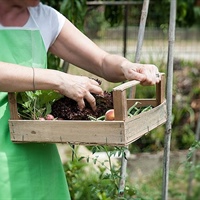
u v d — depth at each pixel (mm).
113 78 2369
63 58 2404
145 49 7035
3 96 2160
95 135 1990
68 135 2029
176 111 6023
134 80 2195
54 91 2125
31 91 2115
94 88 2084
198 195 4551
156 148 5840
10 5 2182
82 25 3578
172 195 4457
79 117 2152
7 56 2166
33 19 2246
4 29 2172
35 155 2209
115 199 2732
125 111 1965
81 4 3574
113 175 2629
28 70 2041
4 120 2152
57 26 2324
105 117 2053
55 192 2312
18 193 2172
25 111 2127
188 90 6227
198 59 7180
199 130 5168
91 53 2371
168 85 2705
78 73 6383
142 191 4520
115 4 4160
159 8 4320
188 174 4852
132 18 5227
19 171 2168
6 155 2145
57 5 3719
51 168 2275
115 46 7016
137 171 5363
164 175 2760
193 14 4625
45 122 2053
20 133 2096
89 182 3781
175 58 6746
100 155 4473
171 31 2701
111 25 4402
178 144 5957
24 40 2201
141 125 2082
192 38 7812
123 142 1959
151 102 2363
